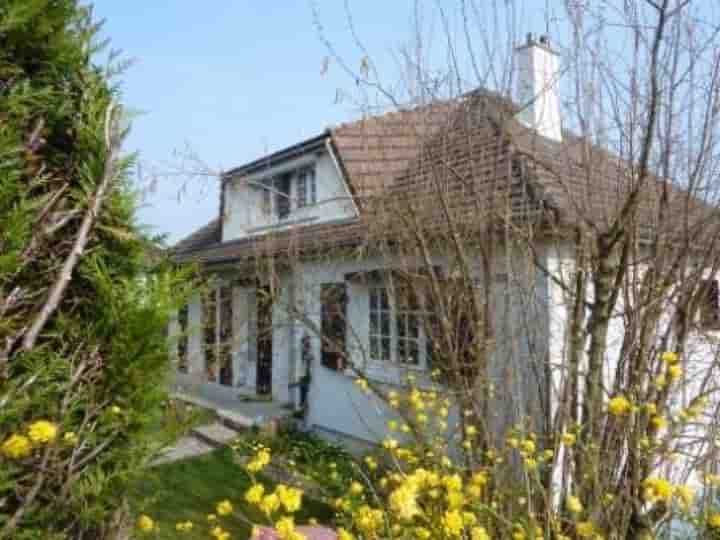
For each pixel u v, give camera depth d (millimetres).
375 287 7914
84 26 1827
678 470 3188
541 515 2459
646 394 3357
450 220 4293
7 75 1636
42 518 1471
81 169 1713
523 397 4027
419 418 3520
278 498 1685
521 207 4270
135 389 1665
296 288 8461
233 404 10297
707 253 3824
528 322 4340
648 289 3857
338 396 8586
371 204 5402
